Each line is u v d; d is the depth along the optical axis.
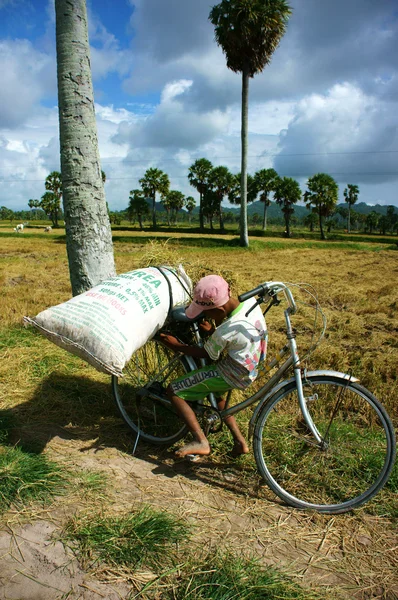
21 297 8.79
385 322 7.68
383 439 3.23
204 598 1.88
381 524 2.47
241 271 15.93
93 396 3.87
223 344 2.64
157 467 2.94
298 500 2.60
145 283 3.00
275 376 2.79
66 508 2.42
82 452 3.03
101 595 1.89
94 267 5.18
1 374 4.18
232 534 2.33
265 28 23.61
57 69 4.89
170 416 3.47
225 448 3.15
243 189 30.02
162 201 92.00
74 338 2.67
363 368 4.97
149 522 2.28
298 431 3.22
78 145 4.94
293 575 2.07
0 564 2.02
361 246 38.62
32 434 3.20
